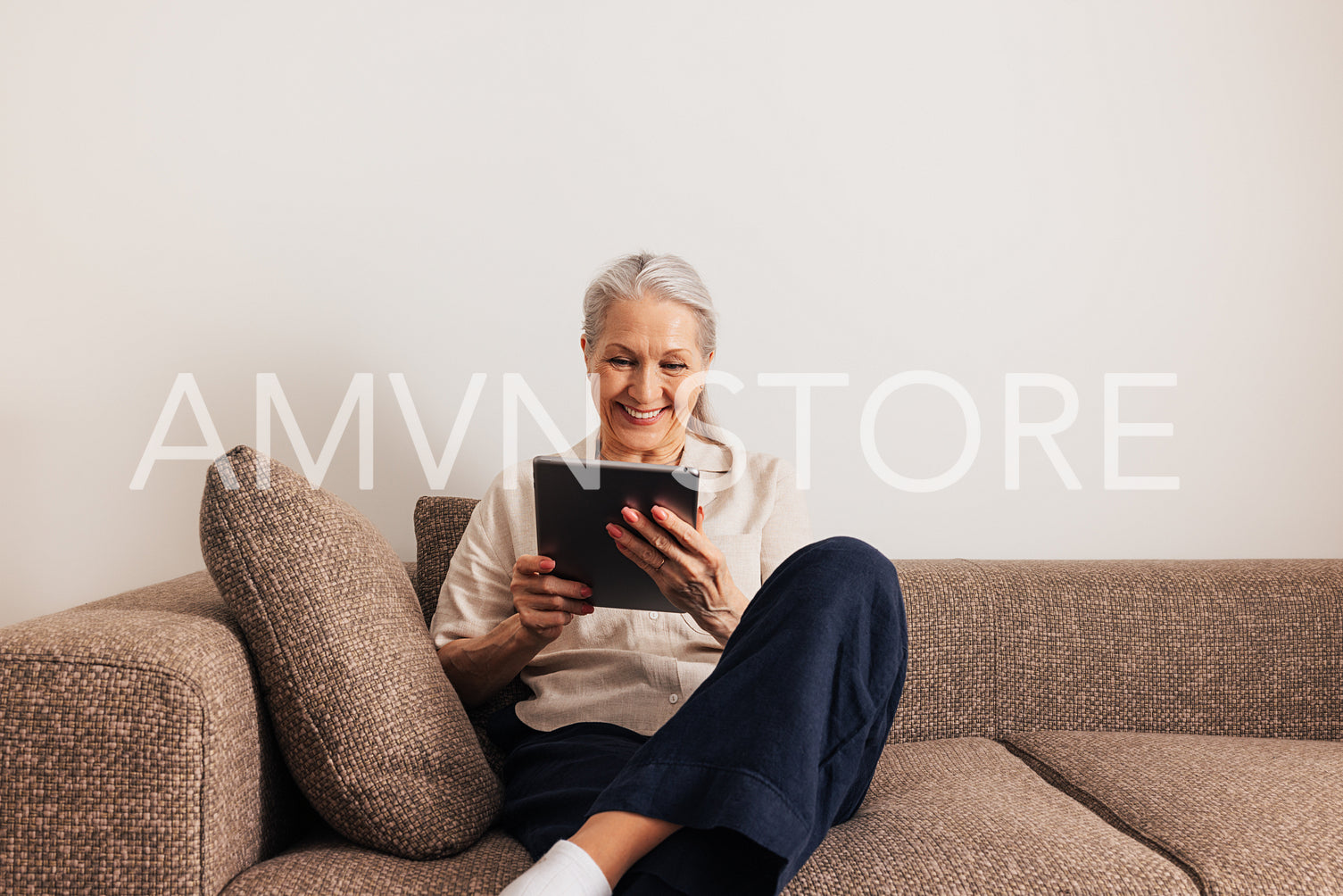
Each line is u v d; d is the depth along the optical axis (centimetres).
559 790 101
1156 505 170
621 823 80
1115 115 167
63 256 155
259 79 157
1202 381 169
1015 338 167
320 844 99
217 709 85
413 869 91
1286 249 168
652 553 107
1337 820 97
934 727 140
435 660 109
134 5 155
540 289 162
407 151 160
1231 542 171
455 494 163
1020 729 140
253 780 93
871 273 166
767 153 164
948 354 167
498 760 132
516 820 103
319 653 94
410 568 149
